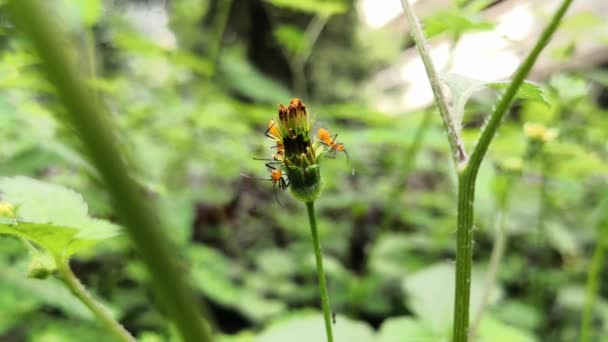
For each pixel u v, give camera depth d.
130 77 0.39
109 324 0.09
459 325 0.10
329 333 0.10
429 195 0.31
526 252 0.28
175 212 0.22
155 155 0.25
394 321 0.16
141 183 0.13
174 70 0.35
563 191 0.27
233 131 0.28
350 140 0.24
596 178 0.29
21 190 0.09
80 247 0.09
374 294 0.25
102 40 0.34
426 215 0.31
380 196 0.30
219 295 0.21
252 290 0.24
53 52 0.05
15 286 0.14
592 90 0.33
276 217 0.31
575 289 0.24
